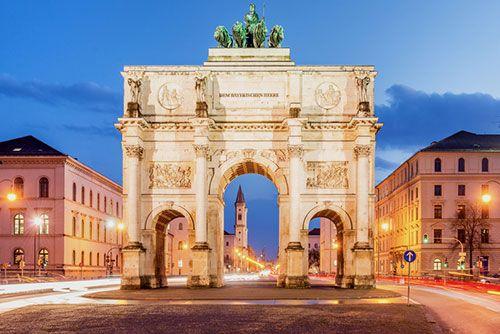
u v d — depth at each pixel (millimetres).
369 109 56438
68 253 94500
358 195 55750
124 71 58125
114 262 124062
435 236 105188
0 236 92750
